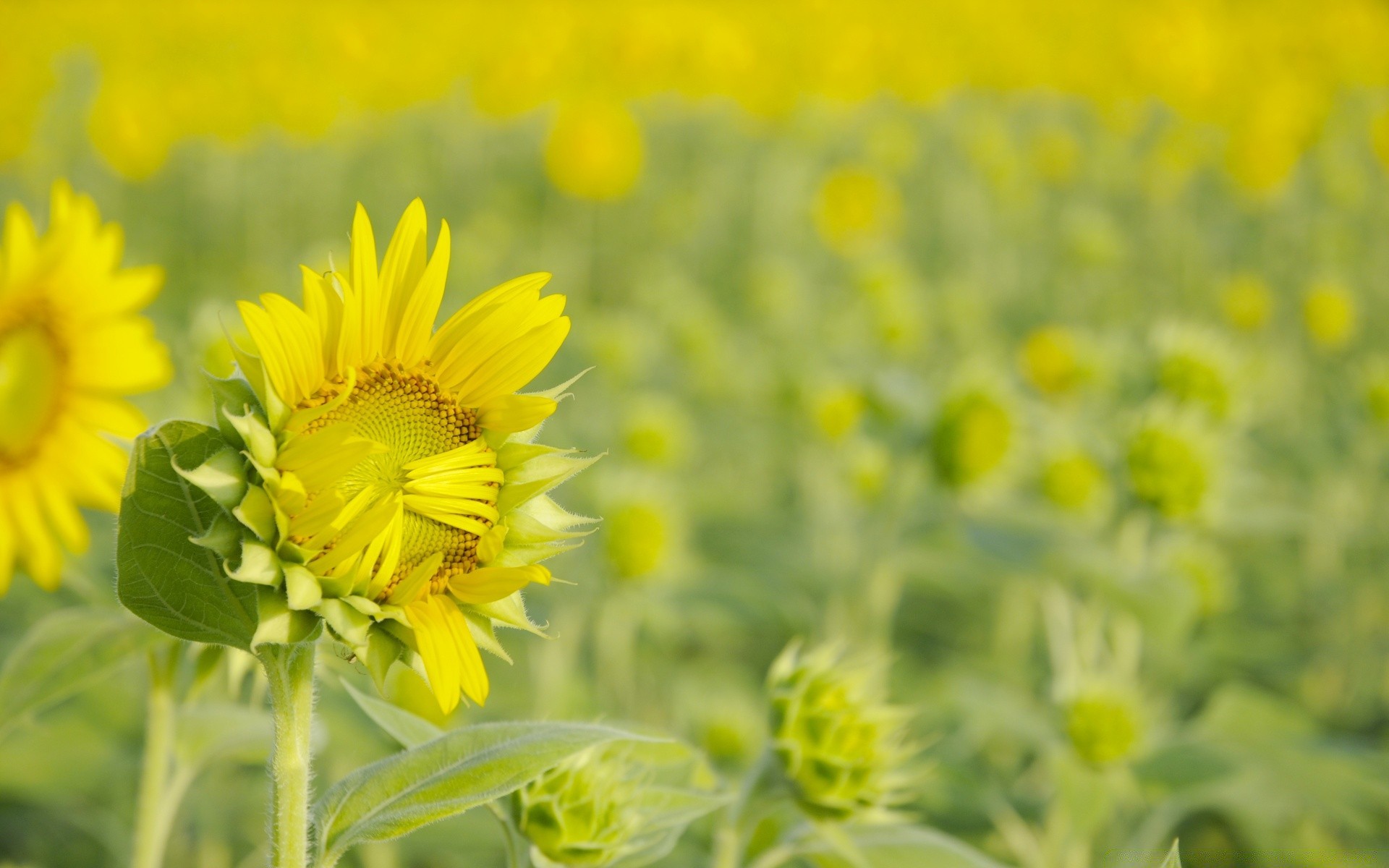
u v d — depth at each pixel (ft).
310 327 4.55
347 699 9.77
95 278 7.53
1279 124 35.76
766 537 20.59
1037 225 41.68
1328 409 24.17
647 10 44.47
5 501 7.41
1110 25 46.91
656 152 44.86
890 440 15.58
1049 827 12.19
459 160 44.34
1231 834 14.87
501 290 4.99
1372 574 21.29
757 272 31.48
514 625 4.71
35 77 28.78
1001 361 26.08
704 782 7.34
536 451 4.87
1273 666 18.67
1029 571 13.21
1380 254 34.65
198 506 4.50
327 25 36.99
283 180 40.19
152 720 7.22
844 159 46.24
